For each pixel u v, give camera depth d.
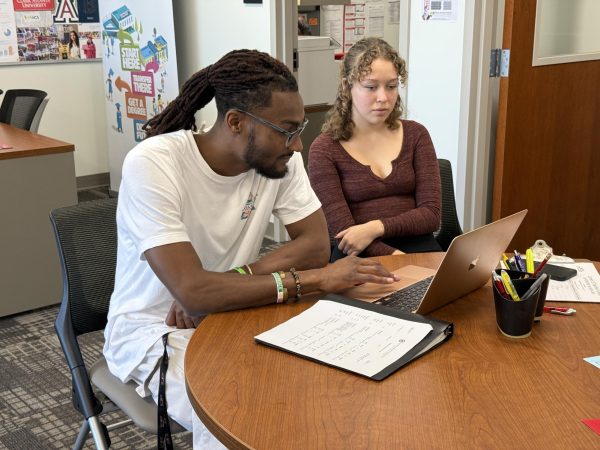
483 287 1.59
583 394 1.10
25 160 3.23
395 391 1.12
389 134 2.32
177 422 1.54
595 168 3.65
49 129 5.55
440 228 2.41
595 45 3.50
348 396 1.10
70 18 5.45
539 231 3.52
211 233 1.63
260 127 1.49
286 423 1.03
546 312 1.45
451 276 1.39
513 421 1.02
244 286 1.47
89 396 1.61
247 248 1.71
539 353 1.25
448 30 3.29
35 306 3.39
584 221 3.70
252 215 1.70
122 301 1.66
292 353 1.25
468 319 1.41
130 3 4.92
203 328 1.39
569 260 1.77
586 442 0.97
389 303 1.49
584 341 1.30
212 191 1.61
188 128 1.66
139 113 5.11
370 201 2.28
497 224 1.43
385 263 1.79
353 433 1.00
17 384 2.69
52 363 2.87
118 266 1.67
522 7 3.09
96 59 5.64
